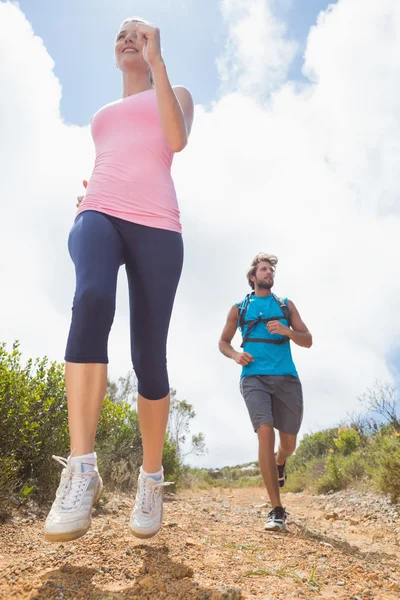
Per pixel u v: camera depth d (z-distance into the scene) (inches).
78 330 72.1
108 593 63.1
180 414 418.6
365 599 71.4
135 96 92.6
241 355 158.7
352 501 244.1
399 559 116.7
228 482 522.6
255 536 117.9
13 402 160.9
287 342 164.6
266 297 171.6
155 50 82.6
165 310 83.6
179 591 65.4
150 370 83.2
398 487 220.8
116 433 264.7
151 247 82.8
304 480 349.4
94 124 95.3
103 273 75.0
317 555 96.6
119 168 85.3
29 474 160.7
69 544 90.2
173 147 85.9
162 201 85.5
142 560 79.0
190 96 102.5
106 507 166.9
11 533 112.6
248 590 69.4
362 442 354.3
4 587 64.5
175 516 145.6
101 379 72.5
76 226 81.8
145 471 87.4
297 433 161.6
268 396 156.2
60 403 185.0
